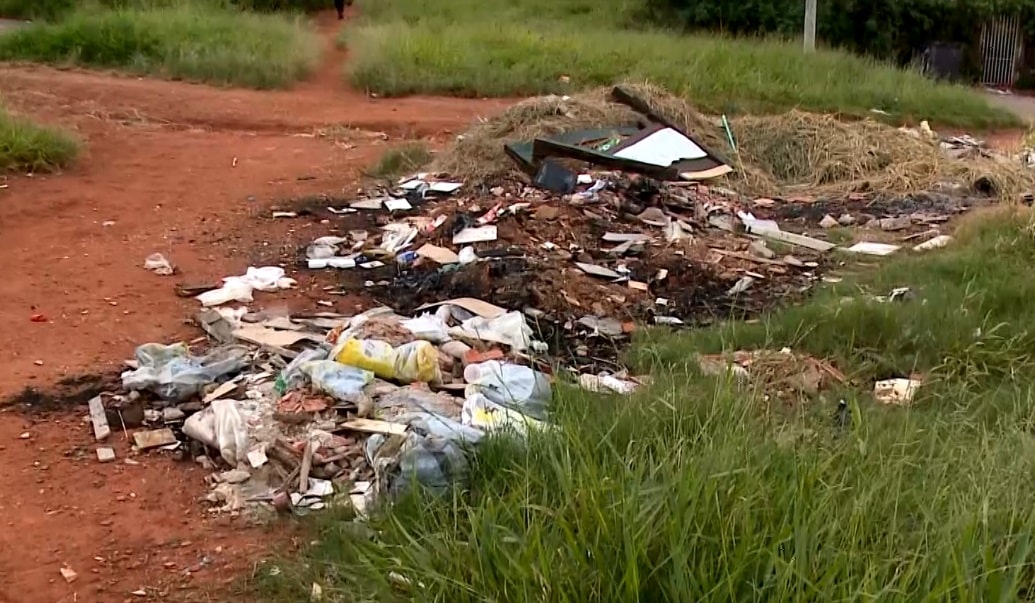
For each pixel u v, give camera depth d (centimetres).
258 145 1199
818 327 621
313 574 364
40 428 484
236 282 704
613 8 2545
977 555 291
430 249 782
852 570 287
